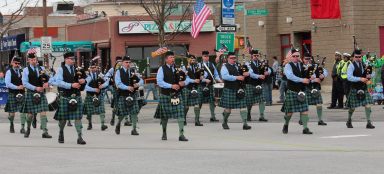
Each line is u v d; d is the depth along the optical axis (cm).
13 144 1385
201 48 4003
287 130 1524
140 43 3975
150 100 2811
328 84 3234
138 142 1392
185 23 3912
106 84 1725
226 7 2072
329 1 3083
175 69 1419
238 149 1239
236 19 3738
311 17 3141
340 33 3178
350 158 1088
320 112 1694
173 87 1402
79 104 1383
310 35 3422
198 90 1792
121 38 3962
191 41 3981
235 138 1438
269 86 2414
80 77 1374
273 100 2712
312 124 1720
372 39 3145
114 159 1128
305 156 1121
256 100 1845
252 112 2161
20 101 1573
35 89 1506
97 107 1717
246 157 1122
